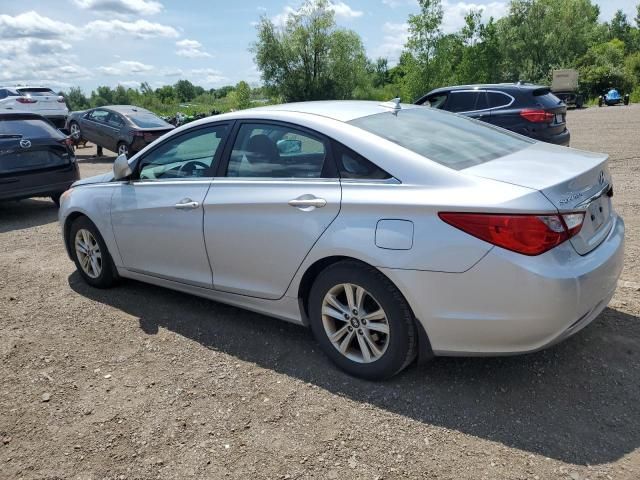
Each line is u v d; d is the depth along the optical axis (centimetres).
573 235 267
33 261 589
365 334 308
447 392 300
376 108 369
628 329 355
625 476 233
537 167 295
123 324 412
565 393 293
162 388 321
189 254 388
